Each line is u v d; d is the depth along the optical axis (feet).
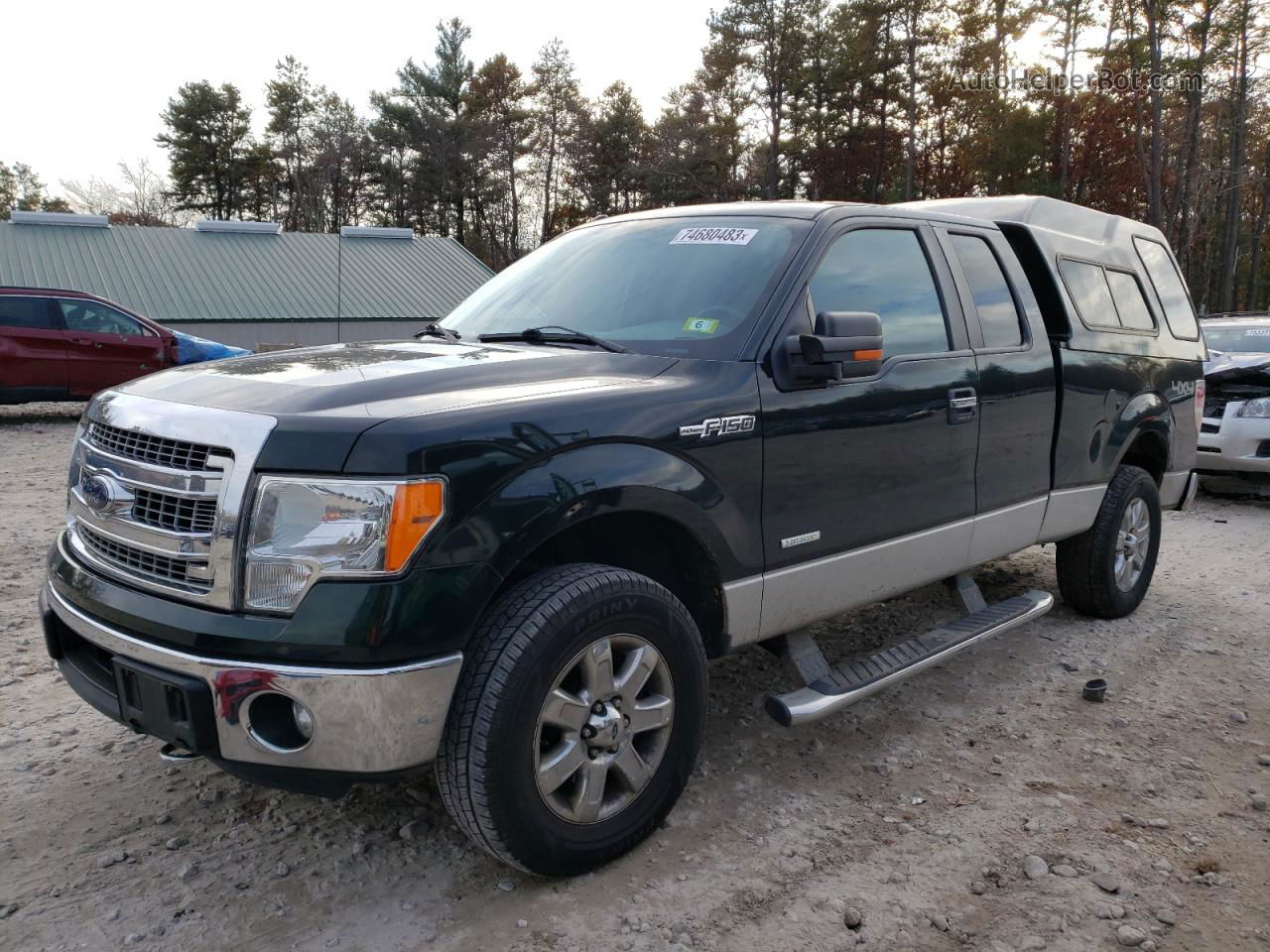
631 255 12.35
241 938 8.23
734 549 10.05
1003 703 13.66
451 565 7.79
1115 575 17.06
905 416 11.88
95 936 8.21
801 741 12.30
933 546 12.76
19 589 17.67
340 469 7.59
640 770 9.31
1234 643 16.40
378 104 208.64
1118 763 11.84
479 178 208.85
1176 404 18.16
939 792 11.02
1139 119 150.82
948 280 13.14
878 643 15.93
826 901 8.89
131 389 9.45
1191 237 161.38
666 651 9.37
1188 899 9.03
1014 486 14.10
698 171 183.21
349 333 97.96
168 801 10.45
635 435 9.04
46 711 12.67
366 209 229.45
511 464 8.13
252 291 97.81
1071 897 9.02
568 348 10.76
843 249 11.75
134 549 8.52
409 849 9.60
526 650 8.18
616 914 8.63
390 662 7.62
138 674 8.07
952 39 169.68
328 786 7.98
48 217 102.01
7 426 43.06
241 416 8.02
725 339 10.51
